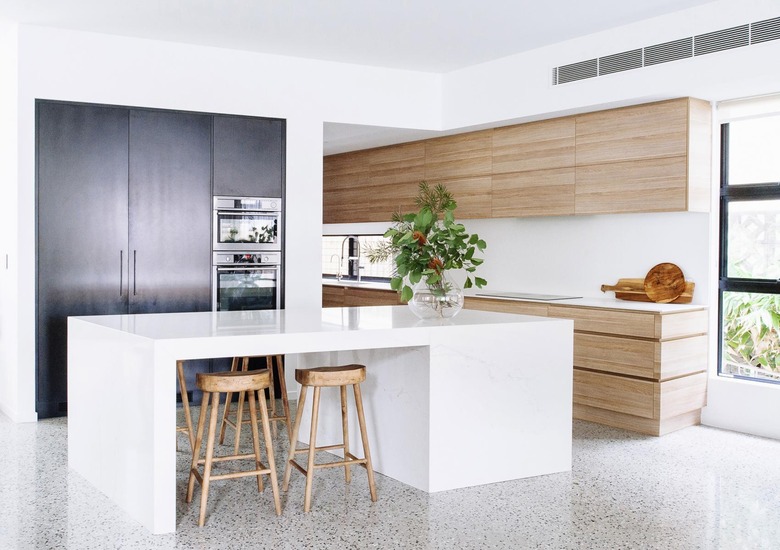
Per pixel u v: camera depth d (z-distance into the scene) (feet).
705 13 16.70
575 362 19.06
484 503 12.57
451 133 23.58
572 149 20.18
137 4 16.72
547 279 22.47
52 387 18.71
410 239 13.88
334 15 17.51
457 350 13.26
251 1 16.53
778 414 17.25
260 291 21.03
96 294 19.08
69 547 10.54
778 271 17.79
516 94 20.92
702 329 18.45
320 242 21.72
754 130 18.11
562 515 12.03
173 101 19.80
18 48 18.13
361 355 14.73
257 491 13.04
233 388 11.48
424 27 18.42
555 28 18.48
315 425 12.19
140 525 11.41
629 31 18.16
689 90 17.12
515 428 13.98
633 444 16.69
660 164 18.12
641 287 19.84
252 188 20.81
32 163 18.34
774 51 15.58
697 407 18.37
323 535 11.04
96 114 18.99
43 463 14.80
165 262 19.85
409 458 13.51
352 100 22.00
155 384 10.87
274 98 21.01
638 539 11.04
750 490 13.39
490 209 22.57
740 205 18.38
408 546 10.66
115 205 19.24
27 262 18.34
